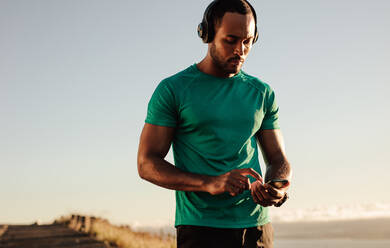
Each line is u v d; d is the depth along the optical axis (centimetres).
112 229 1233
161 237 1082
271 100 232
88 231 1222
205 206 209
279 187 190
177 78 218
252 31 199
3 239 1012
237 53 199
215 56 204
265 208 222
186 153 218
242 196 212
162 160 208
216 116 211
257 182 194
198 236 209
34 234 1152
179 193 221
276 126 234
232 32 195
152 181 206
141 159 211
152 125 216
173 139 226
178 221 220
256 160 228
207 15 204
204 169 213
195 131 213
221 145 212
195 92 213
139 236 1183
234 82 220
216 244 208
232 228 209
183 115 213
